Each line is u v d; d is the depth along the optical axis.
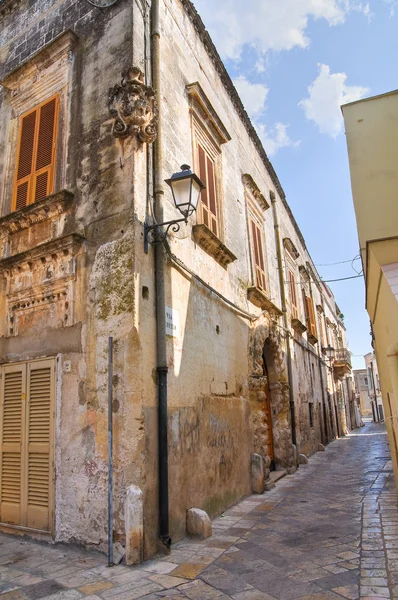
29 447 6.28
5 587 4.41
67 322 6.27
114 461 5.39
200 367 7.44
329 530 6.24
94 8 7.50
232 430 8.59
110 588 4.34
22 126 8.02
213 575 4.64
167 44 7.97
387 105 5.69
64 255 6.50
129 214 6.00
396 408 5.91
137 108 6.25
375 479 10.49
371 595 3.96
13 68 8.69
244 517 7.23
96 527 5.38
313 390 19.38
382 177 5.45
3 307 7.14
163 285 6.25
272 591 4.20
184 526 6.11
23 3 9.03
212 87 10.26
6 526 6.26
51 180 7.18
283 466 12.21
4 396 6.80
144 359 5.68
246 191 11.95
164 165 7.06
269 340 11.96
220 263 9.16
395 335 4.66
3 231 7.48
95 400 5.74
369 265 5.21
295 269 18.77
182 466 6.32
